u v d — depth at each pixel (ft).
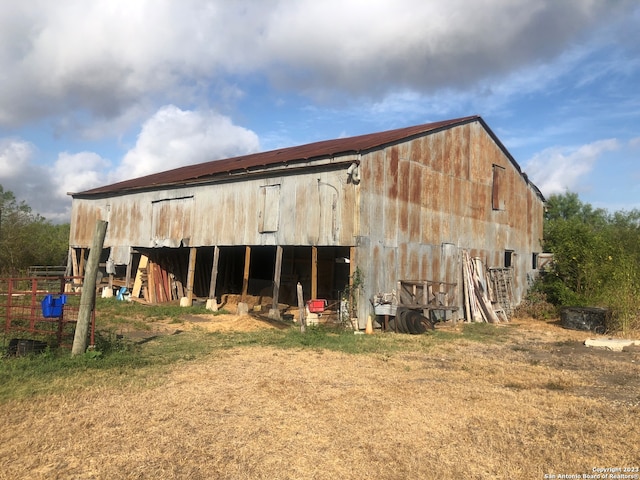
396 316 48.24
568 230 78.74
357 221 48.88
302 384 25.27
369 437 17.89
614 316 51.72
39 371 26.23
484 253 69.62
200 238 65.98
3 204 109.19
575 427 19.21
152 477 14.56
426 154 59.72
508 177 76.07
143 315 55.31
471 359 33.71
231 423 19.07
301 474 14.89
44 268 108.58
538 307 71.82
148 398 22.18
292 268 77.97
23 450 16.28
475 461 15.98
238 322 48.62
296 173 54.70
